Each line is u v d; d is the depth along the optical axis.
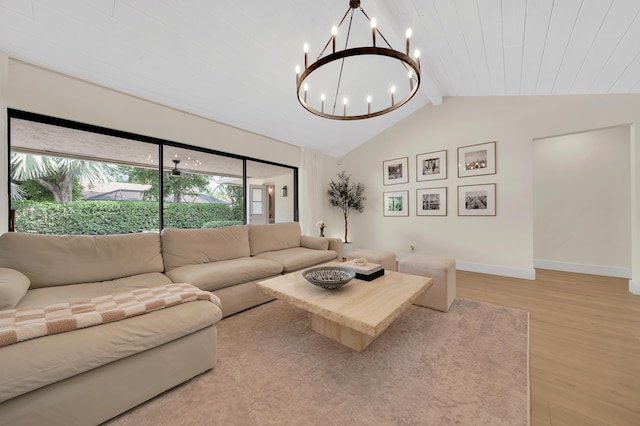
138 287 1.83
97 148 2.69
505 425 1.05
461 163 3.87
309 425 1.06
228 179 4.12
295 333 1.88
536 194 3.94
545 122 3.21
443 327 1.95
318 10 2.14
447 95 3.99
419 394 1.24
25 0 1.62
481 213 3.69
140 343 1.14
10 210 2.04
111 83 2.42
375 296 1.61
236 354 1.60
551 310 2.28
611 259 3.45
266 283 1.91
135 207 2.96
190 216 3.60
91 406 1.03
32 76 2.06
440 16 2.05
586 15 1.61
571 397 1.22
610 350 1.63
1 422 0.86
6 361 0.87
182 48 2.19
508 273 3.46
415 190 4.39
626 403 1.18
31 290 1.64
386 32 2.47
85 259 1.92
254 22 2.10
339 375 1.39
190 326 1.32
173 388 1.29
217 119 3.34
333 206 5.42
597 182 3.53
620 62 2.07
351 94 3.45
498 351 1.61
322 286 1.68
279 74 2.76
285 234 3.50
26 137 2.23
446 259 2.53
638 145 2.65
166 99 2.78
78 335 1.05
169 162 3.34
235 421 1.08
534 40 2.02
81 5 1.71
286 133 4.11
